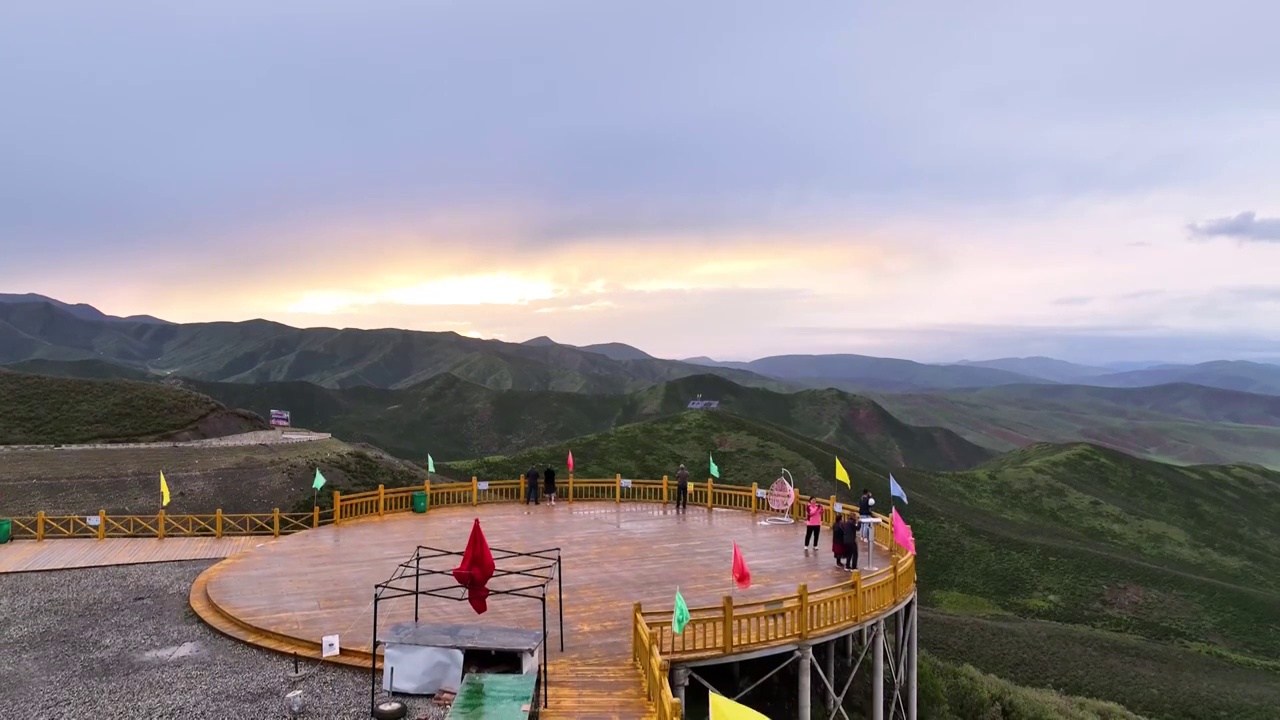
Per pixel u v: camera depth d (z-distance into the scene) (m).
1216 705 40.53
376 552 22.45
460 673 12.36
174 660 14.76
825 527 25.81
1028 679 42.53
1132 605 61.72
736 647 14.32
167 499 26.53
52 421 63.38
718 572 20.02
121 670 14.27
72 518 28.53
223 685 13.37
